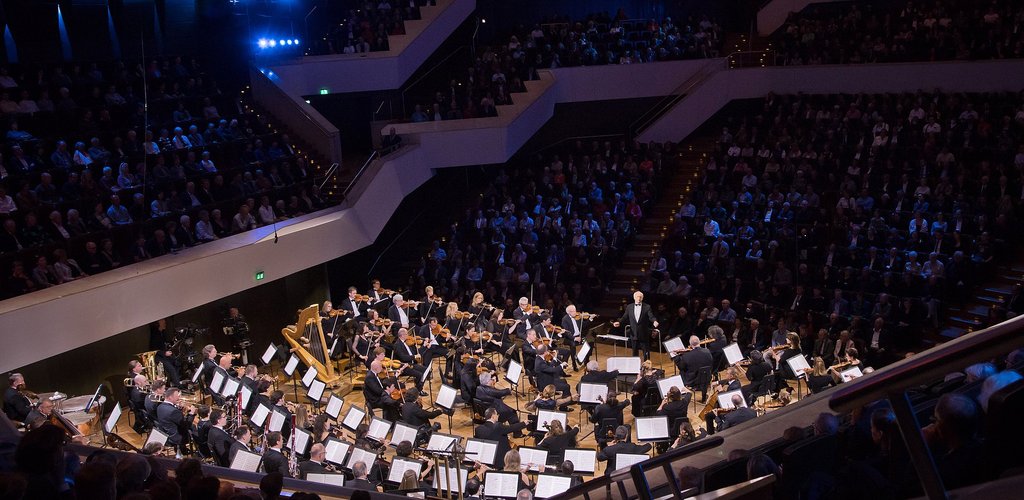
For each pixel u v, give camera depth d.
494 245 25.86
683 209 26.41
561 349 21.64
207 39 27.56
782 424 7.58
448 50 31.88
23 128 21.17
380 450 15.18
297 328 21.95
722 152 28.75
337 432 15.30
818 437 5.10
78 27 25.53
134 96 23.62
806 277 22.14
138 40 26.73
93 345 19.53
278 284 24.34
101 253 19.38
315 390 17.73
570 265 24.98
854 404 2.05
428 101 30.58
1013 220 21.12
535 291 24.61
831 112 27.72
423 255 28.19
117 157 21.73
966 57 27.50
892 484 3.59
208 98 24.84
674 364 20.59
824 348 19.52
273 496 5.95
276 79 27.16
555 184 27.81
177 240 20.97
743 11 33.84
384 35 30.02
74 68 23.34
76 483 3.96
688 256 24.61
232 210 22.78
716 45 31.94
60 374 18.80
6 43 24.28
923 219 22.30
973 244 21.17
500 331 22.25
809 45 30.34
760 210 25.69
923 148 24.72
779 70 30.27
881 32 29.92
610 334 24.11
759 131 28.64
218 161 23.94
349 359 23.53
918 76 28.05
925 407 5.37
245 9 27.81
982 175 22.81
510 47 31.55
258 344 23.81
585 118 32.22
